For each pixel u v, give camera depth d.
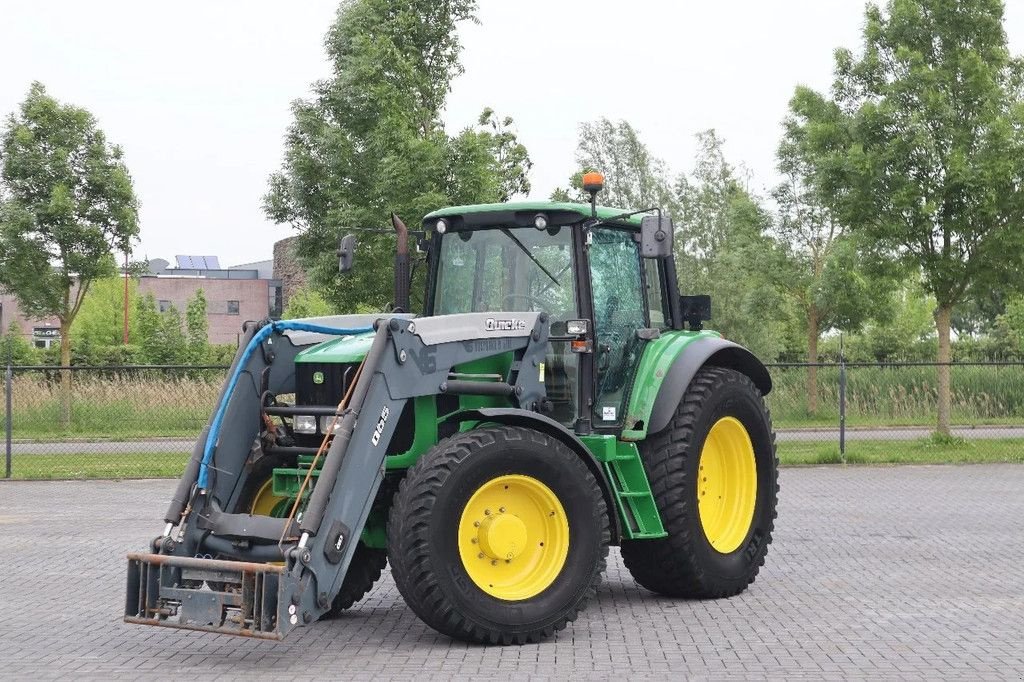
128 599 7.72
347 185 22.06
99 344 47.38
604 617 9.02
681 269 39.00
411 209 21.33
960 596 9.65
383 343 8.00
